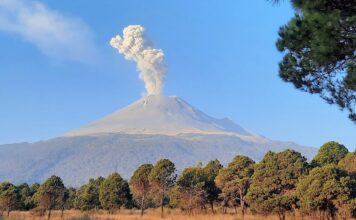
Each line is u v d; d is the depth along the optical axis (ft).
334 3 27.91
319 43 28.68
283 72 33.71
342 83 32.58
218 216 162.91
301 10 28.25
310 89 33.53
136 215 177.68
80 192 261.44
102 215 170.71
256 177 180.14
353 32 28.30
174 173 193.88
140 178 197.88
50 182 185.37
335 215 135.03
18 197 190.90
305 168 174.40
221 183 197.57
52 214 187.62
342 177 131.54
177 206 196.44
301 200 138.62
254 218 150.00
